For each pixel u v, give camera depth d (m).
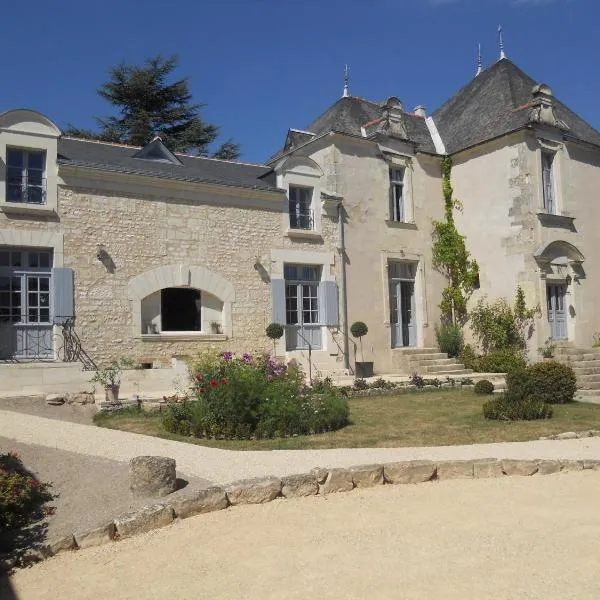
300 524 5.68
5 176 12.48
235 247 15.18
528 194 18.05
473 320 18.97
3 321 12.56
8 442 7.88
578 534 5.34
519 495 6.57
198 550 5.13
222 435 9.25
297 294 16.42
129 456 7.49
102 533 5.37
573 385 12.99
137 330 13.72
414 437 9.30
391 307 18.41
